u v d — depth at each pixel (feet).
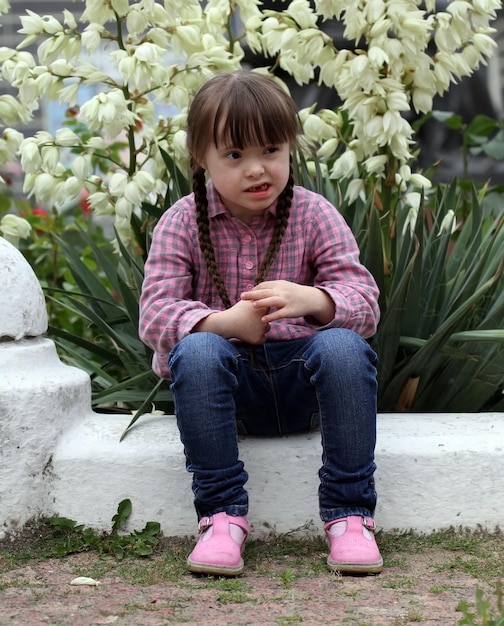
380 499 8.20
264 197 7.61
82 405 8.64
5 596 6.93
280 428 8.29
